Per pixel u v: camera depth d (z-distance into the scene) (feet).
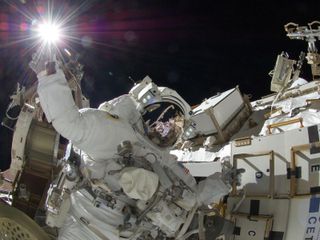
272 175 15.62
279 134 15.94
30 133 14.82
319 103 18.81
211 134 22.35
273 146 16.05
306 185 14.64
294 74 23.54
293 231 14.65
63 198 13.61
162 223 13.20
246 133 22.09
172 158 14.53
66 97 12.44
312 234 14.21
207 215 15.46
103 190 13.12
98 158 13.29
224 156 19.07
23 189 14.92
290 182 15.07
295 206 14.76
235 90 22.79
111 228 13.10
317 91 20.34
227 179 14.87
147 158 13.69
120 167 13.03
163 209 13.07
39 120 15.44
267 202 15.56
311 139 14.79
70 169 13.15
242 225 15.93
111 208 13.17
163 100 14.56
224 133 22.16
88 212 13.16
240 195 16.55
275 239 14.97
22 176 15.10
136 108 14.39
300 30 23.08
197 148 22.79
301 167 14.93
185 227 13.84
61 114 12.44
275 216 15.19
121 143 13.02
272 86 23.98
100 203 13.14
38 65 12.39
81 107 15.66
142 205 13.09
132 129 13.89
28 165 15.08
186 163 19.86
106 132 13.23
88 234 13.15
